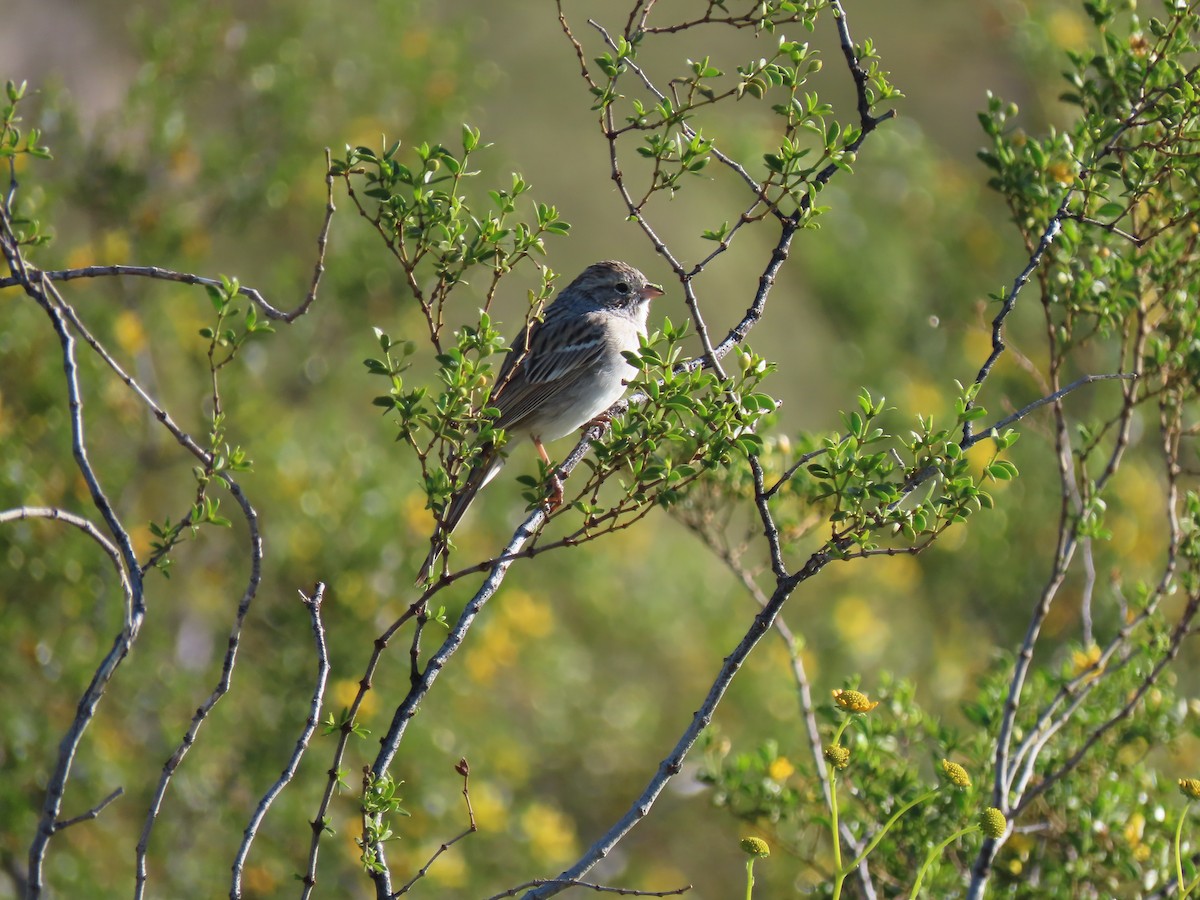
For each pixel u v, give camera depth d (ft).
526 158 74.18
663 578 56.59
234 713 41.57
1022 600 51.24
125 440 44.86
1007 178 30.37
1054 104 57.98
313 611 19.72
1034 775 29.07
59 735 38.86
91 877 37.42
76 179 47.06
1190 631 28.04
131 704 40.83
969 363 58.13
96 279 46.34
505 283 66.44
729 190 72.38
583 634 55.36
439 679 43.75
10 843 36.27
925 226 64.23
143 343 44.52
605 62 21.74
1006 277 62.18
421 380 50.08
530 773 49.88
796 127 22.30
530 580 53.11
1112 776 29.66
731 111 77.15
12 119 21.66
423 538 44.57
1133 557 48.24
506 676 51.72
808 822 29.19
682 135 22.43
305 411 49.88
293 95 50.83
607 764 51.93
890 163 65.00
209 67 50.37
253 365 46.39
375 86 53.98
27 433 40.96
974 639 52.16
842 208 62.39
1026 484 53.26
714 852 50.31
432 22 60.70
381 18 54.95
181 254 47.91
